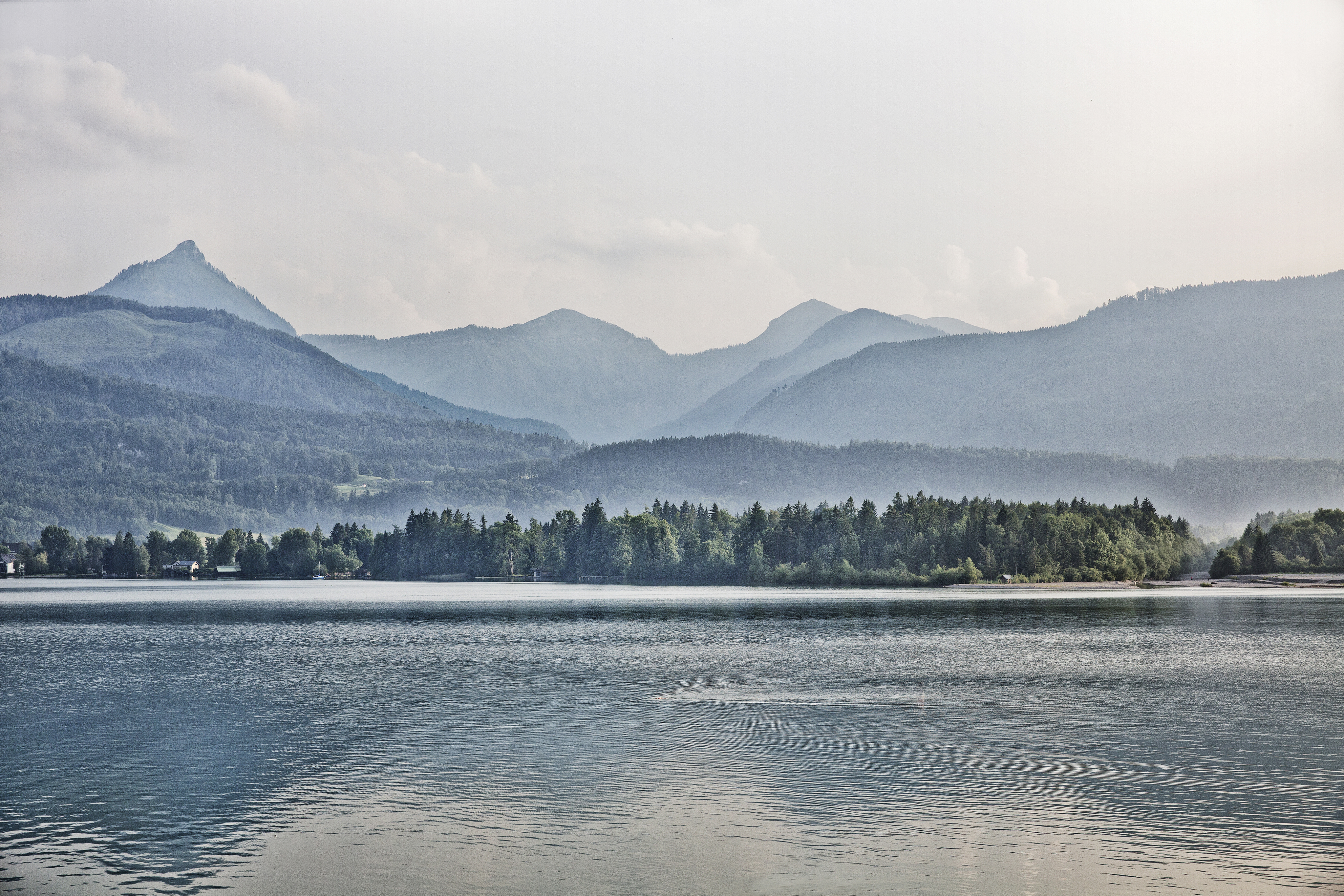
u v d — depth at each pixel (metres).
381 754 66.75
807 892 42.31
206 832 50.53
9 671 109.25
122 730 75.38
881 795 56.53
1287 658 118.44
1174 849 47.47
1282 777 60.31
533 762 64.44
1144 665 111.38
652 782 59.53
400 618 187.38
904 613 195.12
